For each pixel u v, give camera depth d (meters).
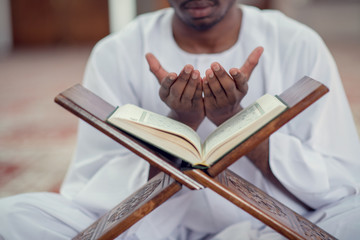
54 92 5.66
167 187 1.02
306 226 1.14
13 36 10.96
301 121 1.48
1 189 2.66
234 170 1.49
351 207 1.31
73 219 1.34
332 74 1.53
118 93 1.61
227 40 1.56
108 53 1.62
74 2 10.88
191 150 1.04
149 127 1.03
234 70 1.07
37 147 3.50
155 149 1.13
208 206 1.50
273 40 1.56
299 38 1.55
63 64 8.12
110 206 1.38
